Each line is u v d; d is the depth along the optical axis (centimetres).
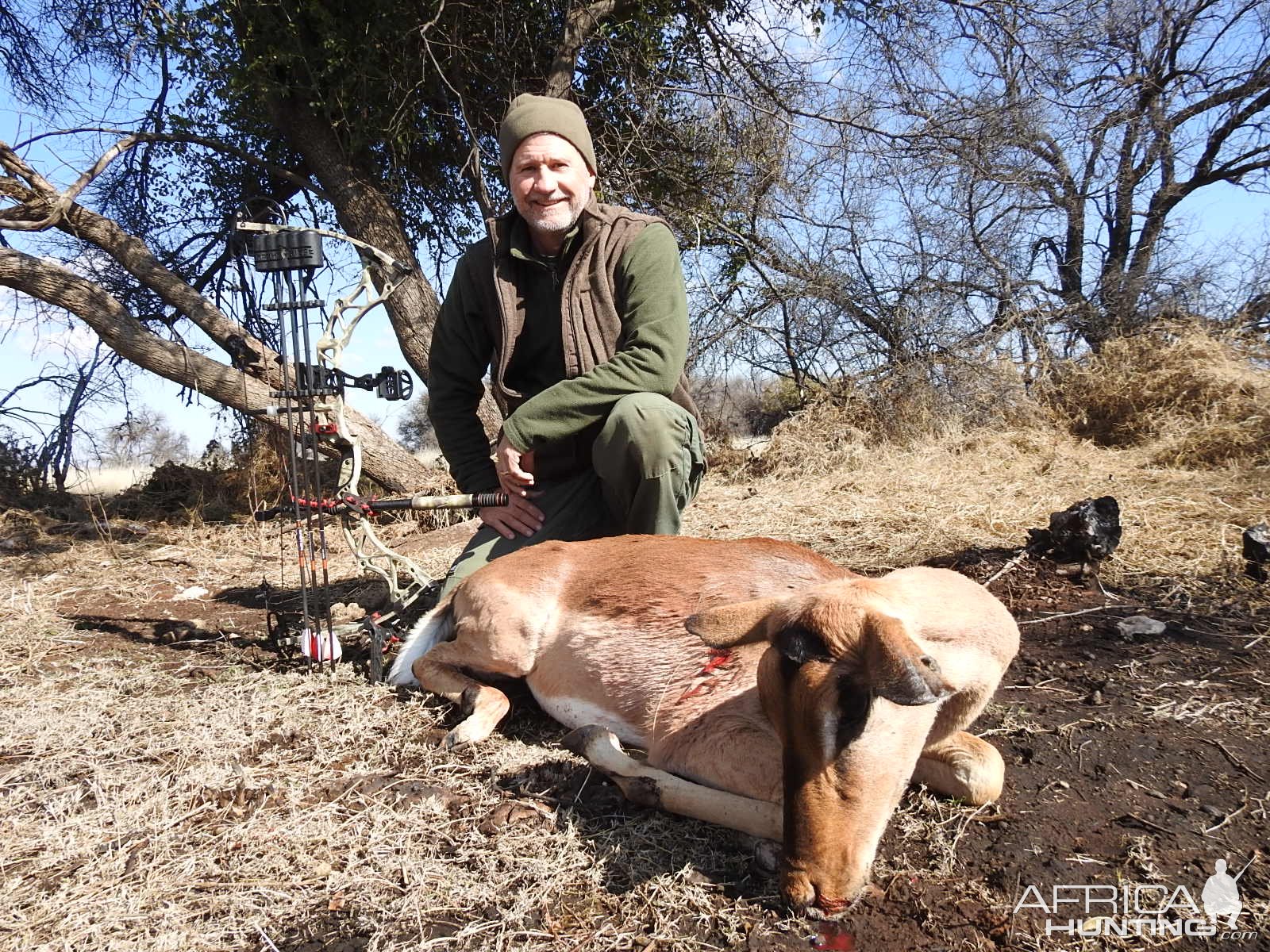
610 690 290
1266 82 1382
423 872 228
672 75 994
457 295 414
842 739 197
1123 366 942
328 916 215
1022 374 1034
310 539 368
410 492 835
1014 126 1095
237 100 890
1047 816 247
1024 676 343
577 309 376
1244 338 951
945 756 255
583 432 390
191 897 220
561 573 320
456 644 337
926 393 961
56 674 378
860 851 199
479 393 432
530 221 373
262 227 345
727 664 260
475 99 945
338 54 809
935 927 207
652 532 377
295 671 370
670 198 1027
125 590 551
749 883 223
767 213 1073
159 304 1024
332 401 375
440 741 304
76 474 1029
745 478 858
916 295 1062
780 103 1016
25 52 973
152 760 293
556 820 252
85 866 232
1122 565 457
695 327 1073
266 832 246
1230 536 484
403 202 995
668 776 254
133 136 874
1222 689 321
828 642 198
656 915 212
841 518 600
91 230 834
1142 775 267
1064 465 734
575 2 894
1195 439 741
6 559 649
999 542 517
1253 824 241
